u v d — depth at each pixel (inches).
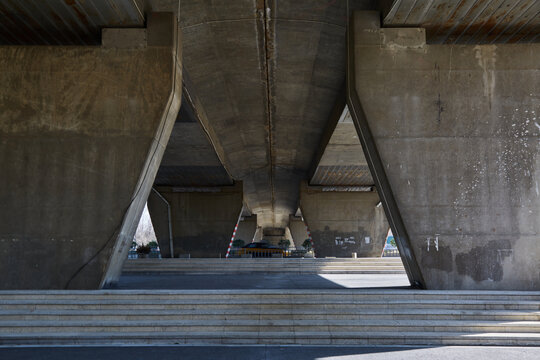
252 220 2409.0
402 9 406.9
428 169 407.5
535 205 400.2
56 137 418.9
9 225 404.5
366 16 434.6
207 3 490.0
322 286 494.9
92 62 430.6
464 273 389.4
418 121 416.2
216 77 665.0
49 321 305.7
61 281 395.9
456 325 297.1
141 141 418.9
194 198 1334.9
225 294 337.1
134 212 425.4
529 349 269.0
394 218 420.8
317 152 1021.2
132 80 428.8
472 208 400.2
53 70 428.5
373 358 244.1
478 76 422.3
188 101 630.5
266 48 590.2
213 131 866.8
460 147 410.6
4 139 417.4
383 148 412.5
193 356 247.6
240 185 1339.8
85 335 285.9
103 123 421.7
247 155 1133.7
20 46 431.2
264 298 337.7
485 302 327.6
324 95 716.0
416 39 430.9
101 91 426.6
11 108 422.6
